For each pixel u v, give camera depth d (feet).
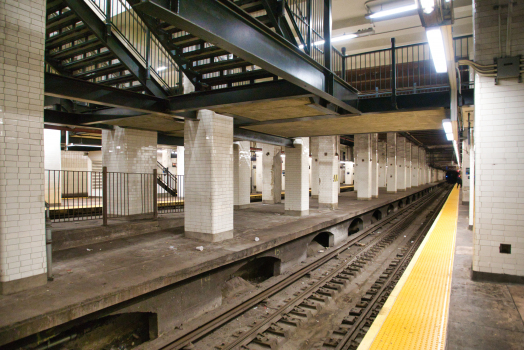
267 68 14.29
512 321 11.38
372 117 27.04
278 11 15.88
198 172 23.22
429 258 20.10
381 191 84.84
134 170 29.32
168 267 16.47
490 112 15.23
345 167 115.85
